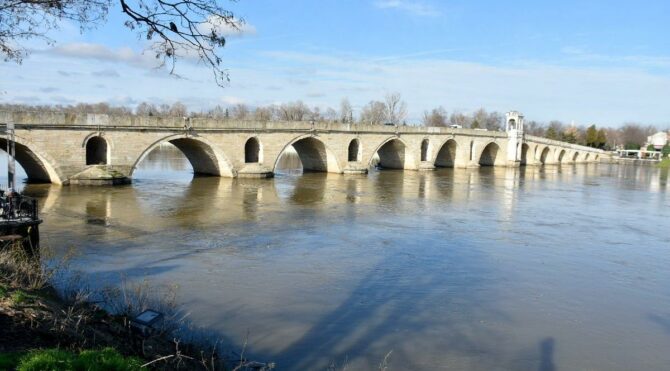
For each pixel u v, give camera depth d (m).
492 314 18.97
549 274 24.48
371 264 25.03
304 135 65.19
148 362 10.63
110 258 24.39
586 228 36.69
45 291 15.21
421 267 24.80
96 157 50.25
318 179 63.75
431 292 21.16
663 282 23.81
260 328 16.73
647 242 32.47
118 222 32.59
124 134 48.44
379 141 76.19
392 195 51.19
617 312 19.75
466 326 17.73
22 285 14.26
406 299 20.17
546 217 40.97
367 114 140.12
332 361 14.71
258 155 61.56
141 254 25.36
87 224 31.67
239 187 52.25
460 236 32.25
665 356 16.12
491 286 22.28
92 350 10.04
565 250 29.50
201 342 14.84
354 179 66.00
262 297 19.72
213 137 55.78
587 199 53.97
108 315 14.77
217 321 17.12
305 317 17.88
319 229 32.97
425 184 63.03
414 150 83.06
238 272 22.92
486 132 98.94
